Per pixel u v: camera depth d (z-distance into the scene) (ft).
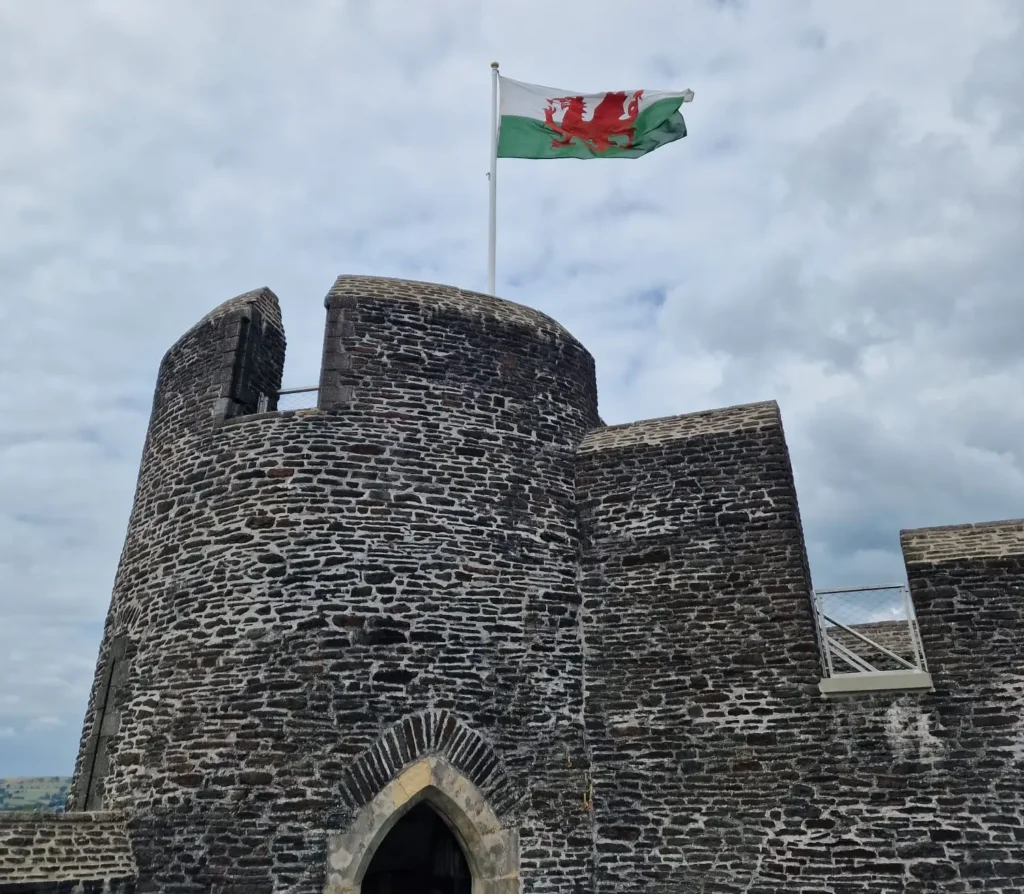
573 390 41.93
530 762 33.35
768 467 37.04
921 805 30.40
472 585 35.17
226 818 30.04
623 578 37.11
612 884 32.35
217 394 38.50
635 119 50.83
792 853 30.94
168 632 34.24
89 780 34.14
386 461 36.04
